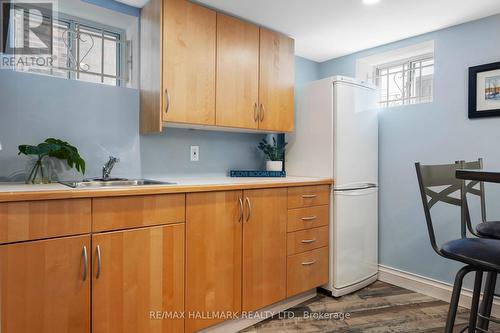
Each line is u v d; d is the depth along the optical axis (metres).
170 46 1.92
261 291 2.02
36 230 1.26
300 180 2.27
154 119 1.94
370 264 2.70
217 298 1.80
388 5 2.09
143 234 1.53
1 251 1.19
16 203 1.22
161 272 1.58
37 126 1.80
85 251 1.36
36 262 1.26
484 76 2.21
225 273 1.84
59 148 1.71
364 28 2.46
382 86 2.99
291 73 2.62
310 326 2.02
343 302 2.37
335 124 2.43
